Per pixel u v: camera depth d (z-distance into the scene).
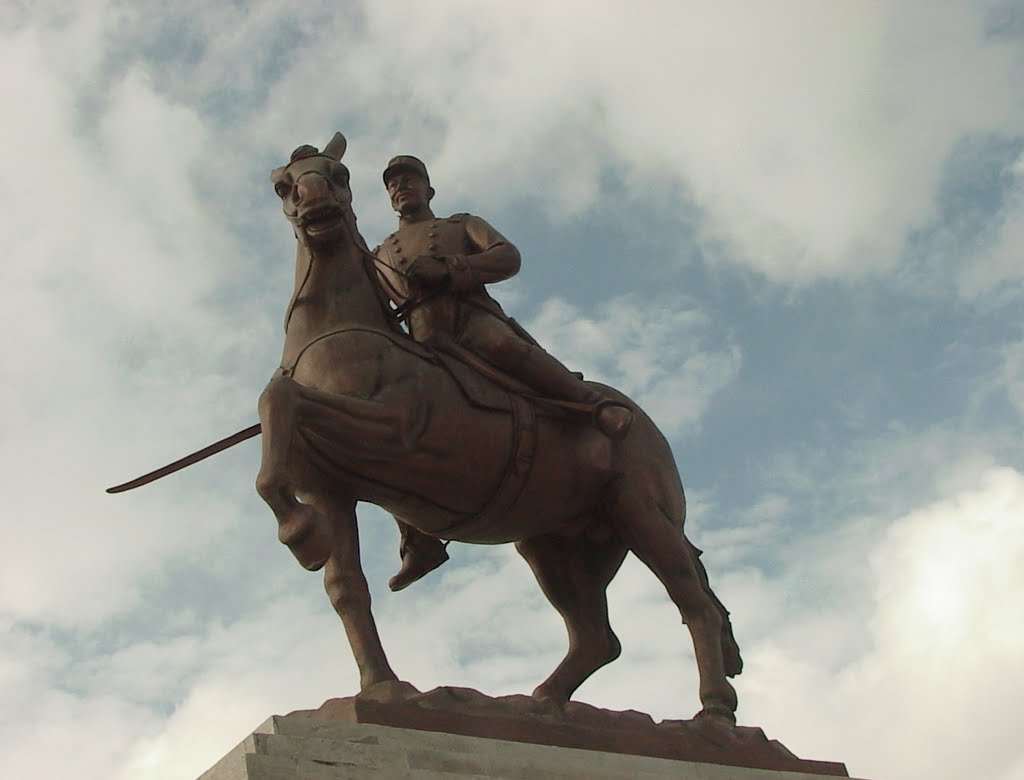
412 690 5.92
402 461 6.36
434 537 6.99
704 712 6.64
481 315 6.93
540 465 6.69
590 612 7.12
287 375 6.47
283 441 5.88
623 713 6.40
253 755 5.08
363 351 6.40
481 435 6.56
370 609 6.25
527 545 7.22
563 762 5.86
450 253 7.19
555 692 6.85
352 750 5.30
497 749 5.76
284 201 6.72
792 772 6.50
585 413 6.82
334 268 6.61
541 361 6.85
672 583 6.91
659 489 7.00
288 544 5.80
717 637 6.87
